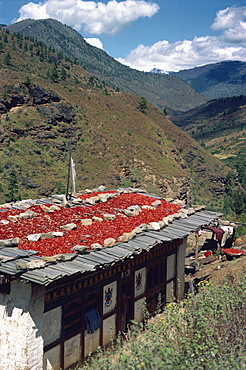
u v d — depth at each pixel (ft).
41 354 33.04
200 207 62.75
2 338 32.91
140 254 43.65
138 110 430.61
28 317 31.81
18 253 33.60
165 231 48.73
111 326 42.60
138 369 23.08
